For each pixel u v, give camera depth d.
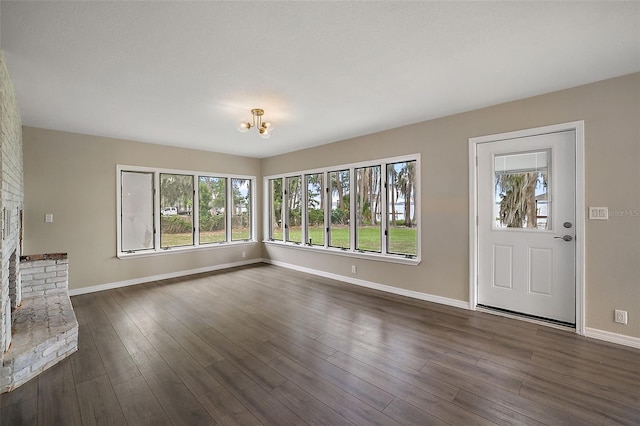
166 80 2.56
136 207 4.84
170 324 3.15
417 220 3.93
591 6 1.66
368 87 2.76
